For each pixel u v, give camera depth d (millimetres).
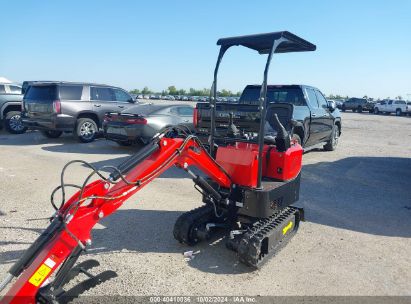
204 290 3424
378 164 9781
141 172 3248
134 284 3486
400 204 6270
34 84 11859
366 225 5215
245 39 4109
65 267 2852
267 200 3967
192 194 6434
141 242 4422
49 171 7785
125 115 9891
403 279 3730
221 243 4445
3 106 13469
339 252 4301
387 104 41156
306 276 3730
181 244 4383
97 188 2969
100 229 4777
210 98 4508
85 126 11859
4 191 6254
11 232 4555
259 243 3701
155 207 5695
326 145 11586
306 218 5410
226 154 4207
